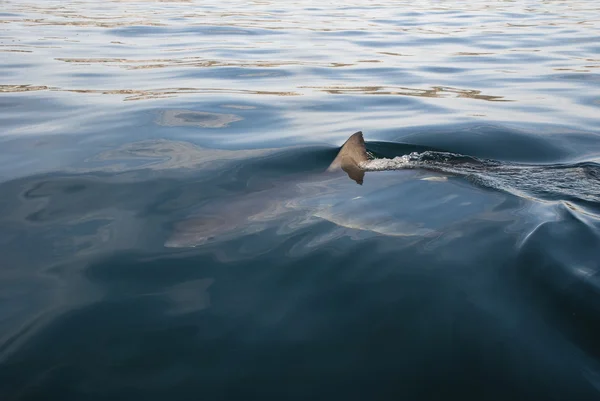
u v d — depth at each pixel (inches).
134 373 117.6
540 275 150.4
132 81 413.7
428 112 345.7
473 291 146.1
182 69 459.5
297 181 223.6
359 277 154.9
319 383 114.7
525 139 292.2
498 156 269.4
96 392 112.3
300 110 346.3
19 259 164.6
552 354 120.6
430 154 262.2
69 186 218.7
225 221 188.9
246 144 274.7
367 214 194.2
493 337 127.2
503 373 116.3
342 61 502.6
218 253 168.7
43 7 906.1
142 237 178.7
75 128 297.0
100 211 197.5
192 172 234.7
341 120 326.0
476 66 483.5
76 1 1039.0
